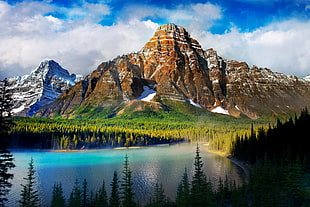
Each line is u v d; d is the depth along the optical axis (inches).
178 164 5629.9
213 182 3941.9
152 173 4736.7
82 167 5433.1
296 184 2456.9
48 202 3216.0
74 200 2603.3
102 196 2484.0
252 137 5693.9
